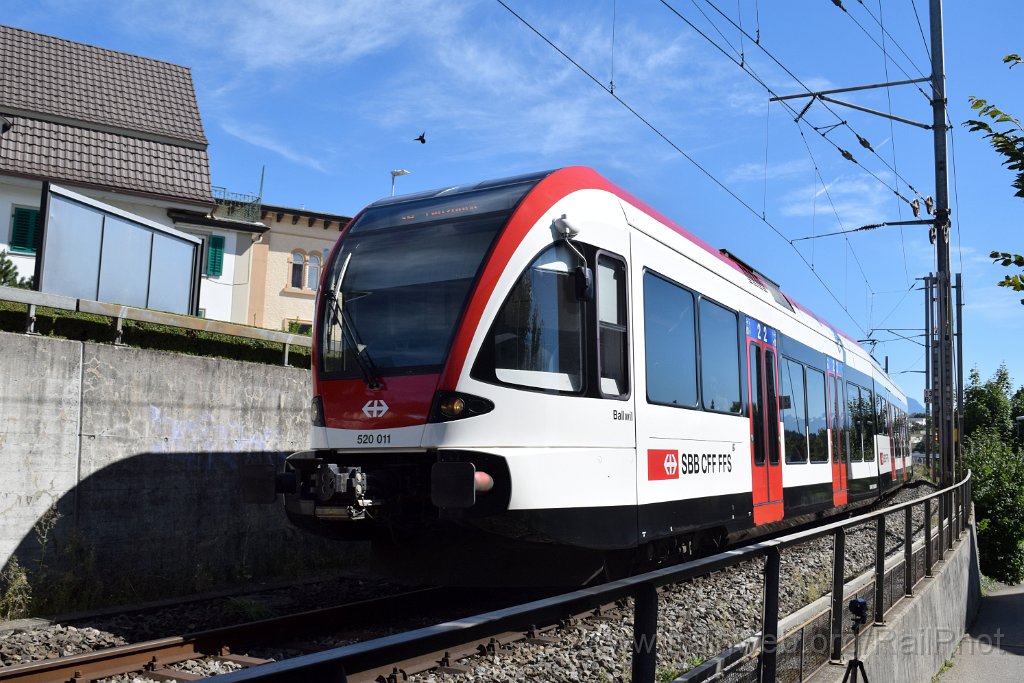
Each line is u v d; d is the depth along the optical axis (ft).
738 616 13.56
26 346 27.20
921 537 31.27
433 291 24.31
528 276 24.20
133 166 83.51
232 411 33.32
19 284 60.18
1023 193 19.97
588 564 25.44
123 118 86.63
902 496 82.23
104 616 25.77
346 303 25.49
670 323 29.60
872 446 63.26
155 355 30.78
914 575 29.45
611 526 25.09
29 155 78.18
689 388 30.40
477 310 23.44
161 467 30.58
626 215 27.91
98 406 28.94
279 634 22.12
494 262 23.89
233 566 32.40
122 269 39.83
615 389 25.99
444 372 23.09
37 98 83.10
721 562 12.53
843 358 55.93
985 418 200.23
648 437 27.20
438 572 24.85
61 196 36.40
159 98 91.66
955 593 38.17
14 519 26.45
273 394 35.12
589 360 25.21
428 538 24.89
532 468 23.11
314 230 105.50
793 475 40.50
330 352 25.22
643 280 28.02
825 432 48.14
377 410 23.76
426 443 22.88
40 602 26.45
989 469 78.07
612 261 26.63
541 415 23.70
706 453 31.09
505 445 22.93
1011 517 75.61
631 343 26.81
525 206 24.79
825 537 18.51
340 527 25.41
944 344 63.82
